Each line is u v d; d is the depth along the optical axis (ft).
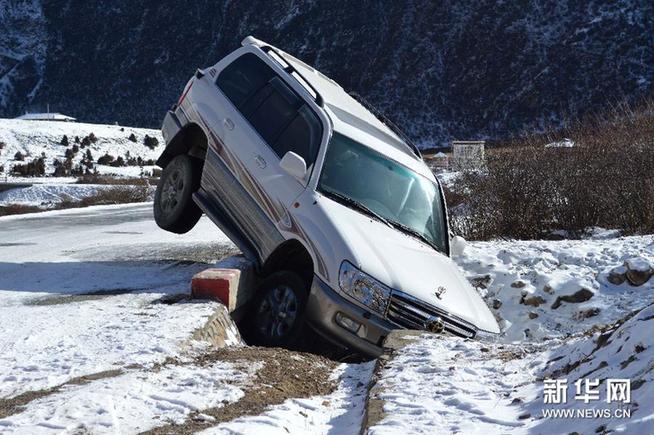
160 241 45.60
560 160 46.29
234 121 27.45
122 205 96.89
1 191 142.92
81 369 16.05
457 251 30.48
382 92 586.86
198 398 14.56
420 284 21.68
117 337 18.71
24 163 226.79
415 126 544.62
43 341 18.62
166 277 30.91
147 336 18.78
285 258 24.16
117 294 26.23
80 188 145.48
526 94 533.14
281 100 26.91
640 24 561.02
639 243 34.50
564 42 564.30
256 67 28.81
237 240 25.84
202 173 28.02
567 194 44.96
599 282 29.58
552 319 28.48
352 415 14.89
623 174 44.47
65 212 74.23
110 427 12.63
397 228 24.45
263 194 24.88
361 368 19.13
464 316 21.94
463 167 53.01
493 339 22.63
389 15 655.35
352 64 624.59
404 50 618.03
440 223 26.81
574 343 16.81
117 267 33.22
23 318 21.42
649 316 14.21
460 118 544.21
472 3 633.61
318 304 21.01
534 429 12.25
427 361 17.46
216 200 27.22
